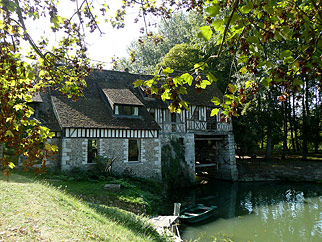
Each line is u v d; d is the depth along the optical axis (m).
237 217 11.72
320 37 1.92
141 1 3.93
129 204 10.14
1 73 2.32
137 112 16.20
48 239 4.21
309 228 10.30
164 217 9.85
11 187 7.11
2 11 2.36
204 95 20.06
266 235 9.59
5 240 3.84
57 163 13.15
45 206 5.95
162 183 16.05
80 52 4.20
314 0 2.08
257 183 19.52
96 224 5.77
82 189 10.88
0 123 2.42
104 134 14.31
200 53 24.83
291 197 15.30
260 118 23.14
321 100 24.84
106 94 16.00
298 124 25.20
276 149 34.16
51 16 2.68
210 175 22.06
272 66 2.03
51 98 14.48
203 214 11.22
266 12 2.01
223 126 20.50
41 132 2.68
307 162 23.20
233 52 2.19
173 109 2.12
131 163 15.10
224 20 1.77
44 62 3.52
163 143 17.28
